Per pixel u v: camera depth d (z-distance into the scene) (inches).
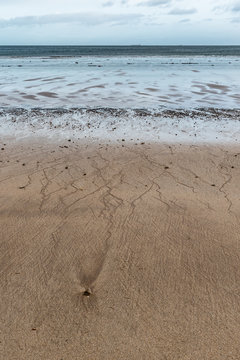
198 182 215.2
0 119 376.2
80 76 829.2
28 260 136.8
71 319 106.9
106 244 147.9
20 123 361.1
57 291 119.3
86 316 108.2
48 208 178.4
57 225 162.6
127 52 2891.2
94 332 102.1
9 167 237.8
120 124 360.5
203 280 125.9
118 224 163.8
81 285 122.8
